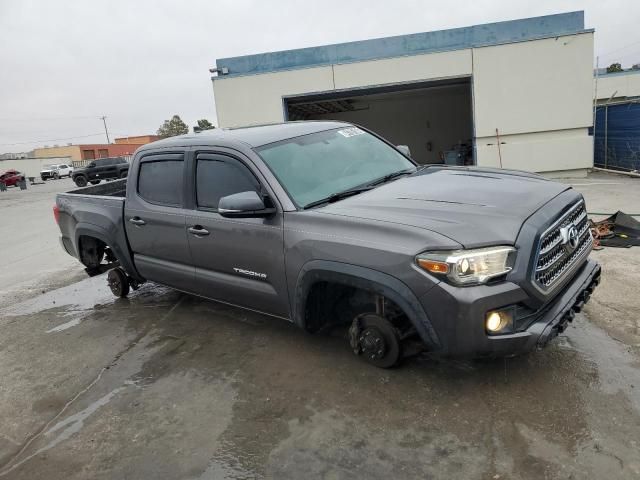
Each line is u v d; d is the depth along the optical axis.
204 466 2.73
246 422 3.08
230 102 17.58
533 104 15.25
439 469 2.50
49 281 7.34
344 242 3.12
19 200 25.94
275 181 3.61
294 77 17.03
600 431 2.63
